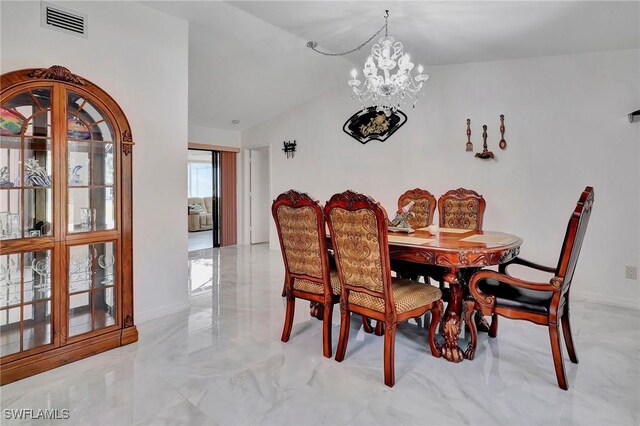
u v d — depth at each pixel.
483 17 2.81
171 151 3.07
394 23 3.15
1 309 2.07
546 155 3.66
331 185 5.56
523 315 2.04
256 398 1.85
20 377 2.03
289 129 6.11
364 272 2.07
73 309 2.30
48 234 2.20
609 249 3.35
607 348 2.41
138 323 2.88
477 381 2.02
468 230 3.06
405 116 4.70
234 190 6.96
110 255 2.48
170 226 3.08
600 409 1.75
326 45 3.85
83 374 2.09
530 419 1.68
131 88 2.77
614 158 3.29
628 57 3.20
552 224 3.65
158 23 2.96
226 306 3.32
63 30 2.38
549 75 3.61
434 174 4.46
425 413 1.73
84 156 2.38
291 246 2.45
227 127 6.61
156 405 1.79
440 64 4.25
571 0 2.40
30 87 2.09
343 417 1.70
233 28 3.41
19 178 2.13
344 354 2.27
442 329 2.38
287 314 2.55
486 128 4.03
